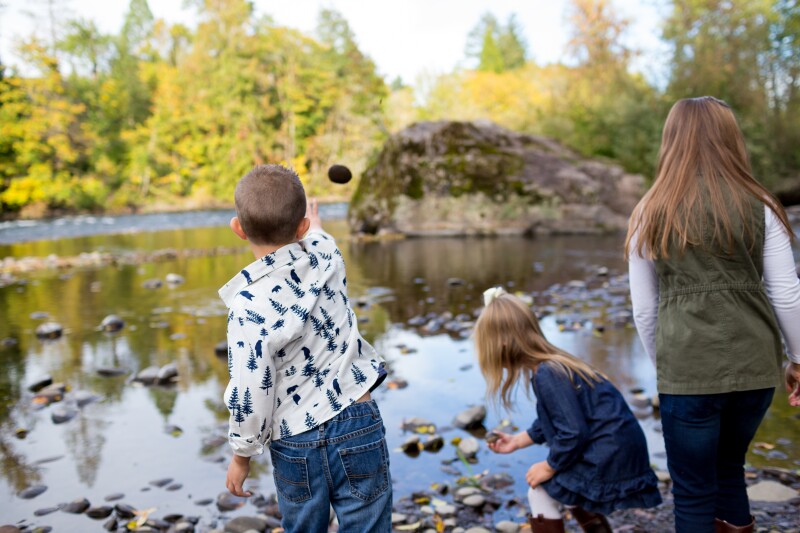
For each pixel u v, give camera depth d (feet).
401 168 41.65
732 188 5.86
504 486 8.59
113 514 8.07
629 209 42.39
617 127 59.36
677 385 5.88
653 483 6.66
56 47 120.57
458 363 13.98
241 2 133.59
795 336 6.02
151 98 130.00
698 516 5.94
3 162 102.17
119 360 14.89
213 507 8.23
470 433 10.38
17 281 27.12
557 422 6.73
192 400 12.19
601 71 68.44
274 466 5.60
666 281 6.12
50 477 9.10
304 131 134.92
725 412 6.04
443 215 41.04
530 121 69.21
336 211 78.02
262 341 5.23
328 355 5.52
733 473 6.38
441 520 7.75
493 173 41.09
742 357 5.71
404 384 12.65
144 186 118.83
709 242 5.78
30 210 101.04
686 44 61.46
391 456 9.56
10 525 7.75
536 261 28.37
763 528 7.23
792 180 58.39
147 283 25.11
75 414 11.53
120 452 9.91
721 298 5.76
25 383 13.34
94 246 43.11
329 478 5.41
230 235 50.96
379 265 28.50
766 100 61.62
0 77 104.42
